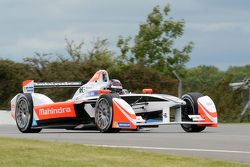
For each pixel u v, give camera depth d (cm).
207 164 1884
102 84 3581
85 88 3600
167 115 3378
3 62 6875
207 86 5844
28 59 6869
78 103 3534
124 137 2930
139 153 2148
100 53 7388
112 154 2134
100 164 1912
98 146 2383
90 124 3531
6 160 2045
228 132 3403
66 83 3731
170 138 2830
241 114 5431
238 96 5675
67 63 6762
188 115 3434
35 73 6788
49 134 3341
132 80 6562
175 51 7994
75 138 2906
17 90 6831
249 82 5656
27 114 3700
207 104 3466
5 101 6856
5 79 6869
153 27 8012
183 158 2011
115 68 6688
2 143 2512
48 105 3641
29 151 2241
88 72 6706
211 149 2317
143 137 2912
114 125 3288
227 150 2280
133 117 3234
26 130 3716
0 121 5600
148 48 7956
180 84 4988
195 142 2606
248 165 1858
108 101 3312
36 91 6425
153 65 7931
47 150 2256
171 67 7962
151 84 6531
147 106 3453
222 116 5509
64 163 1942
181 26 8000
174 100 3381
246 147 2388
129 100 3519
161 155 2091
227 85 5759
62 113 3597
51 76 6675
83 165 1895
